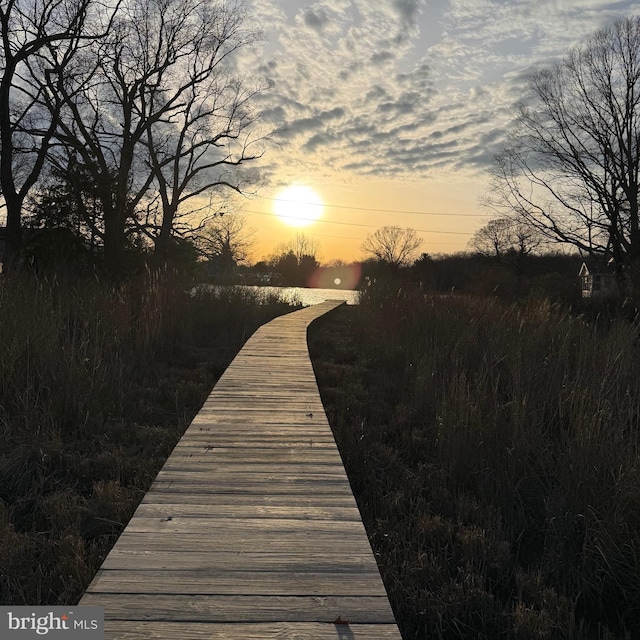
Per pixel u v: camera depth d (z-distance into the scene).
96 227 18.98
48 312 7.28
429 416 6.45
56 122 19.48
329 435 4.59
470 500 4.32
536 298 12.30
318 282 106.44
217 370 8.81
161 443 5.16
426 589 3.14
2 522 3.45
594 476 4.02
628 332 7.38
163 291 11.51
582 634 2.90
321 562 2.50
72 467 4.48
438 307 11.55
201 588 2.25
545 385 6.16
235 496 3.27
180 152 27.53
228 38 25.91
